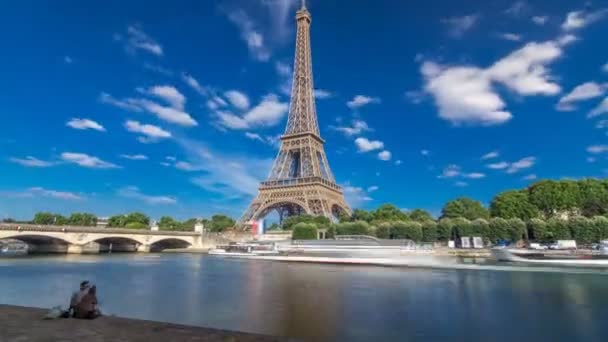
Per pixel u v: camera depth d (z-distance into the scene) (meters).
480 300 58.84
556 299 59.50
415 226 174.25
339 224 184.00
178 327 26.38
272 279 86.31
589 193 187.62
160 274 95.44
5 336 22.92
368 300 58.72
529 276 90.38
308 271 107.06
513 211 187.12
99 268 109.12
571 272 97.56
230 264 132.00
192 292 66.38
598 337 38.69
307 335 39.22
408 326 42.88
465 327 42.47
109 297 61.03
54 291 66.81
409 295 63.50
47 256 157.75
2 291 66.75
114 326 26.44
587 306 54.00
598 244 142.50
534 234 162.00
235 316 47.56
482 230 166.50
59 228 163.62
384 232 177.12
